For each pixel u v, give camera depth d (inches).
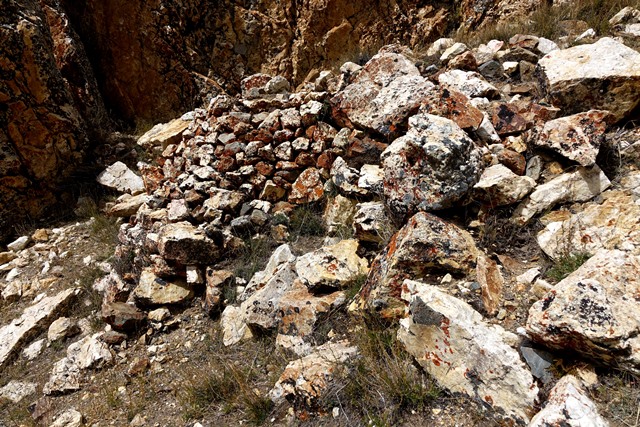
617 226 115.1
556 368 93.6
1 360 169.5
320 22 336.5
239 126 193.2
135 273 181.6
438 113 149.9
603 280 94.3
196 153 201.9
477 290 112.4
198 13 339.9
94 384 148.3
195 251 165.5
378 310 116.9
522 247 125.5
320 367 112.7
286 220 180.2
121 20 332.5
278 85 208.7
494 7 307.4
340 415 105.7
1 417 149.7
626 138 141.7
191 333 156.3
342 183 170.9
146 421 128.7
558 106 156.5
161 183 222.8
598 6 231.6
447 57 203.8
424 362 103.5
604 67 150.2
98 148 288.0
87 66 321.4
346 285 136.3
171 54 338.6
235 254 173.5
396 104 169.0
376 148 170.1
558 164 135.9
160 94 345.1
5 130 246.1
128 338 161.0
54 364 163.2
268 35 344.2
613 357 86.7
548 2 281.9
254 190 188.2
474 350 96.4
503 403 91.9
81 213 246.7
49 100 257.8
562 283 97.5
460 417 95.6
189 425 122.6
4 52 243.3
